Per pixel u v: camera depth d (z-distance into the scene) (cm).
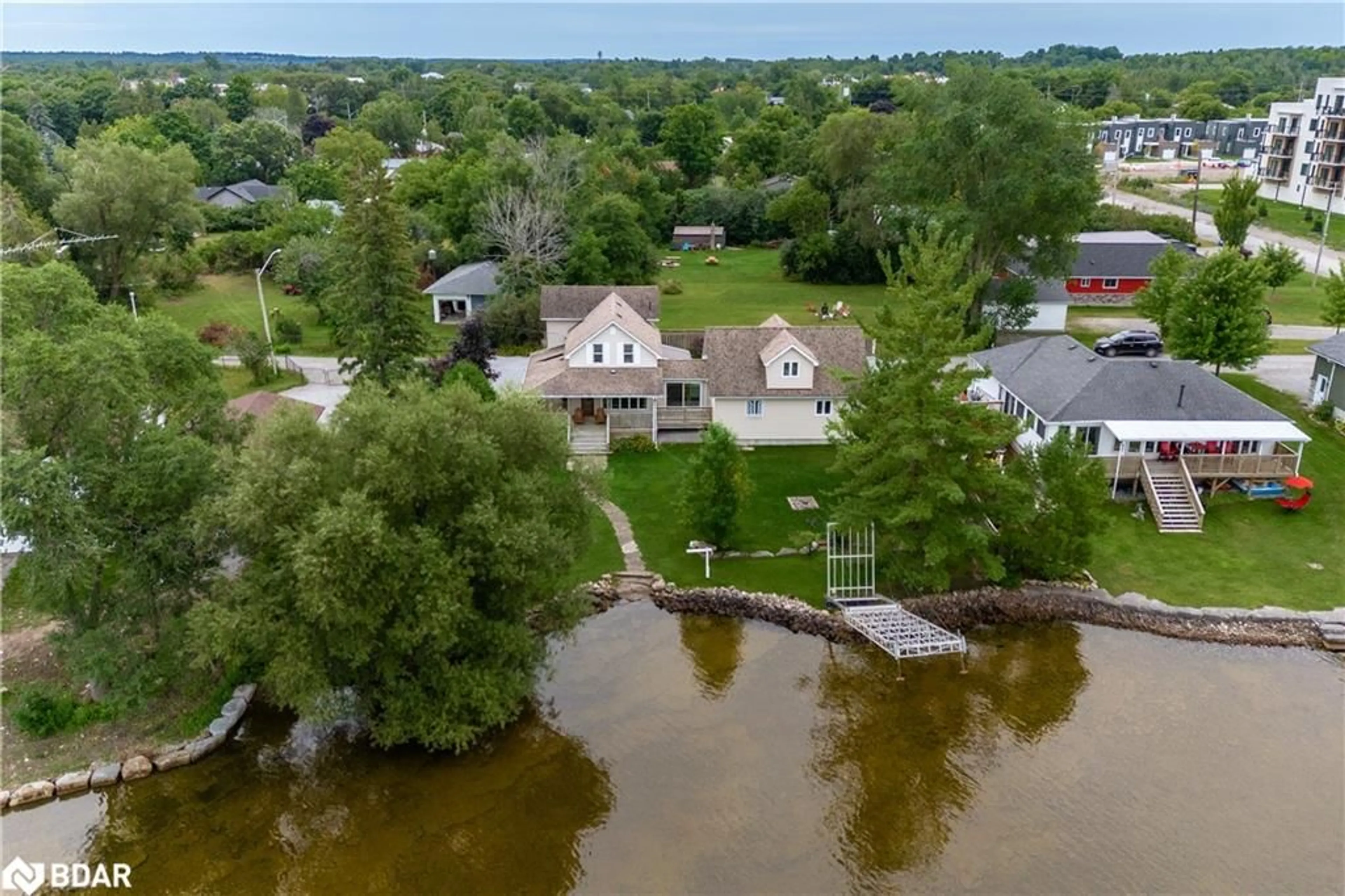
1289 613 3216
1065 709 2855
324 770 2645
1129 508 3916
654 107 19888
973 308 6103
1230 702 2859
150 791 2559
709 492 3500
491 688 2598
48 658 3017
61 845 2383
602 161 10162
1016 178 5522
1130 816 2417
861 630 3108
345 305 4912
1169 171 13350
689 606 3353
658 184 10738
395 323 4900
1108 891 2178
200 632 2452
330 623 2428
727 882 2233
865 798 2503
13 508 2392
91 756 2644
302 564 2256
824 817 2438
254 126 12800
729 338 4831
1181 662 3050
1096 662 3064
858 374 4419
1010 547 3397
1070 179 5538
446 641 2473
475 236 8000
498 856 2330
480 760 2675
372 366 4872
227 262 8788
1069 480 3288
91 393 2562
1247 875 2219
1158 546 3644
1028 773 2588
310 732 2800
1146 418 3941
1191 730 2741
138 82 19825
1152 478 3894
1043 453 3384
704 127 12812
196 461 2728
